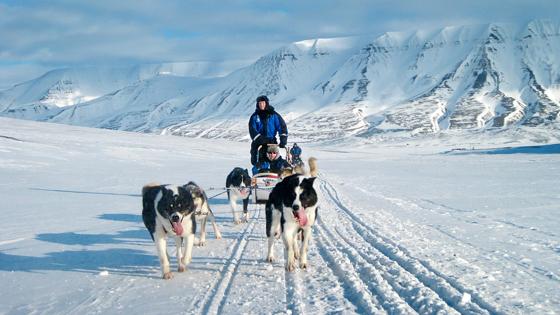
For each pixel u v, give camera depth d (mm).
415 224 10781
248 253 8555
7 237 10117
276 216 7770
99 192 19047
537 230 9758
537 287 5941
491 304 5340
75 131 63594
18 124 65188
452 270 6715
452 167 33969
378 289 6117
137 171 29281
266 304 5812
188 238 7320
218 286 6586
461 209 13078
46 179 23750
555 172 26344
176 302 5957
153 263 7973
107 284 6785
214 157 47469
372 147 138250
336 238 9555
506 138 128250
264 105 11086
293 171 11320
